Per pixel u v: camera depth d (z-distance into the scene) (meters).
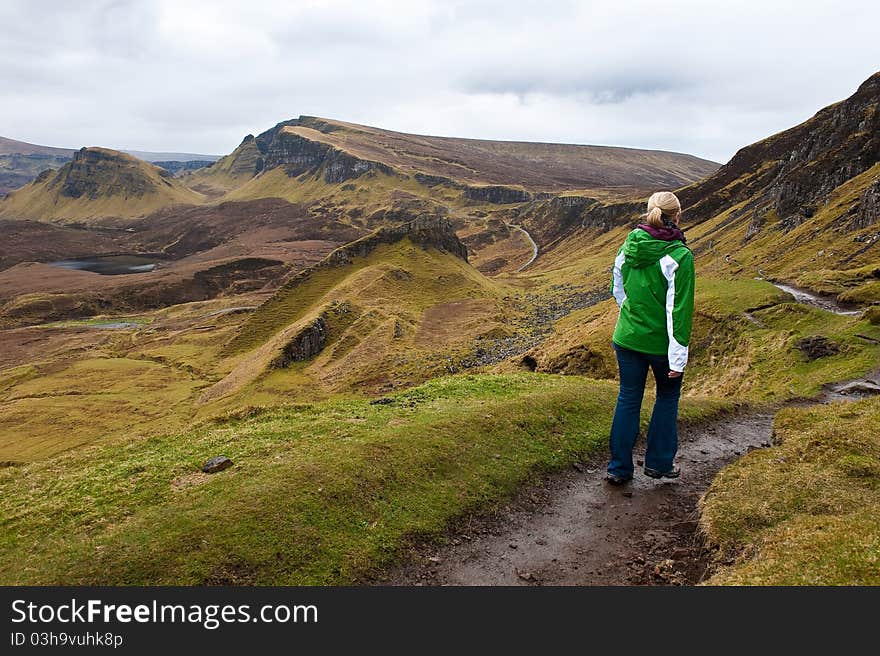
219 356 159.38
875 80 162.00
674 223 11.48
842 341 34.25
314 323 141.38
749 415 20.84
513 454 14.46
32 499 12.86
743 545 9.34
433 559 10.31
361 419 16.78
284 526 10.50
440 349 130.12
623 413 13.06
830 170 140.12
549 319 153.88
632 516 11.84
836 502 9.95
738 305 51.44
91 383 142.75
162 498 12.03
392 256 192.25
